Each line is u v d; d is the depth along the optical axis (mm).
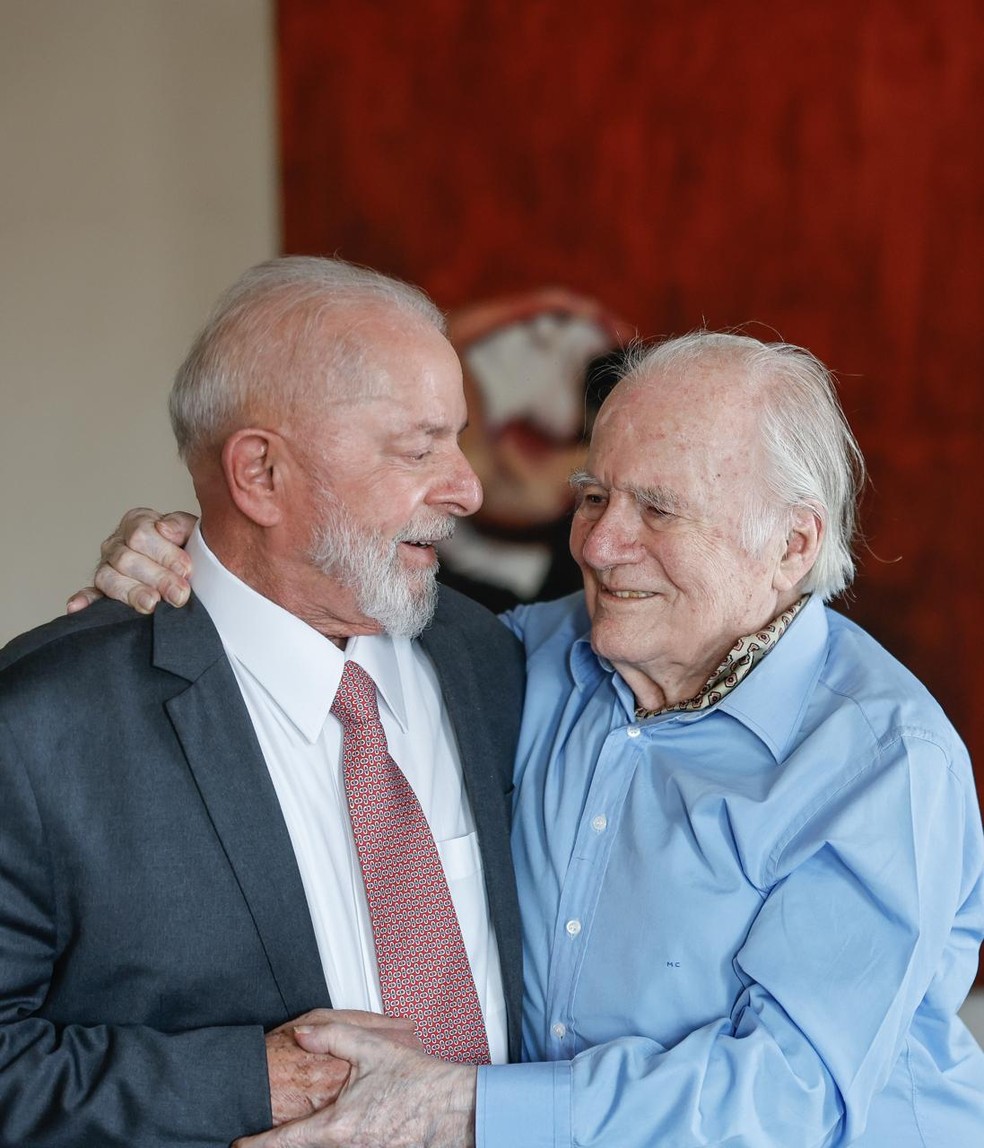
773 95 2719
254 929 1417
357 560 1483
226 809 1422
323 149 2826
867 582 2820
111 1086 1329
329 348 1468
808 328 2764
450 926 1517
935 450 2764
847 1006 1386
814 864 1441
